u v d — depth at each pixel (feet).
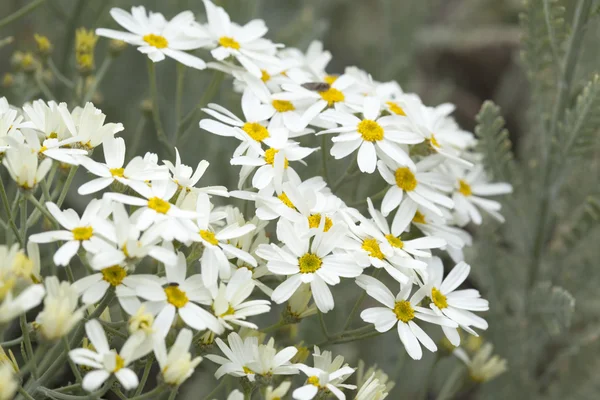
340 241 0.88
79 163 0.86
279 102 1.01
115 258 0.80
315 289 0.87
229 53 1.02
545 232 1.17
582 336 1.24
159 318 0.82
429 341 0.88
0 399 0.75
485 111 1.12
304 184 0.93
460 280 0.93
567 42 1.11
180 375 0.79
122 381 0.78
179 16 1.04
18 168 0.83
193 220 0.86
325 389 0.85
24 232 0.87
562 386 1.22
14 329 1.11
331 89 1.02
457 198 1.06
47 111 0.88
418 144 1.00
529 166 1.21
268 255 0.87
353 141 0.96
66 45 1.20
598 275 1.20
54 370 0.84
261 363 0.85
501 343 1.19
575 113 1.09
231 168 1.23
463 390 1.09
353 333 0.92
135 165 0.87
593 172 1.22
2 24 1.11
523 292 1.19
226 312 0.84
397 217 0.94
